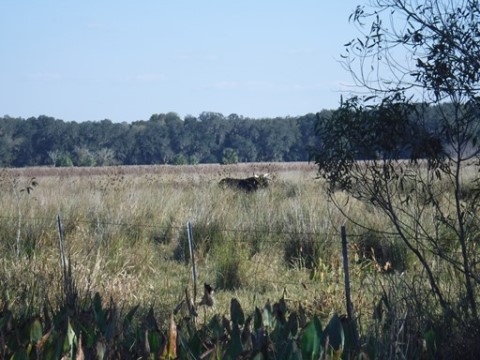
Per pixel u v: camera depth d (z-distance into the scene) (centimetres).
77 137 10706
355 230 1514
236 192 2483
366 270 1254
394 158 857
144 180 2975
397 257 1348
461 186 989
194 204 1967
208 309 1041
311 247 1511
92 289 1105
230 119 10912
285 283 1307
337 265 1409
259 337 666
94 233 1612
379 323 745
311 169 4659
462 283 862
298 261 1484
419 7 823
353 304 1007
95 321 753
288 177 3234
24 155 10762
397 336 689
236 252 1427
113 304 809
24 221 1675
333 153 869
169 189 2484
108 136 10662
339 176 877
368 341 701
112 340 667
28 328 705
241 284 1319
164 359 636
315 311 1027
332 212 1655
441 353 746
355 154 864
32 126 10950
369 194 890
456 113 816
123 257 1467
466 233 849
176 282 1345
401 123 834
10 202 1958
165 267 1509
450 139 825
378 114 840
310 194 2147
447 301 837
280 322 730
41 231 1612
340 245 1488
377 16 841
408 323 769
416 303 808
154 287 1265
